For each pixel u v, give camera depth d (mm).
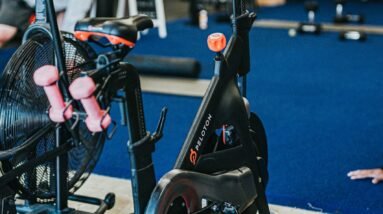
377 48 6766
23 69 1918
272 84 5219
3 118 1880
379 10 9781
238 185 2125
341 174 3188
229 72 2139
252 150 2246
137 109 1806
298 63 6039
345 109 4445
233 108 2152
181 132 3898
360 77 5457
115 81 1692
